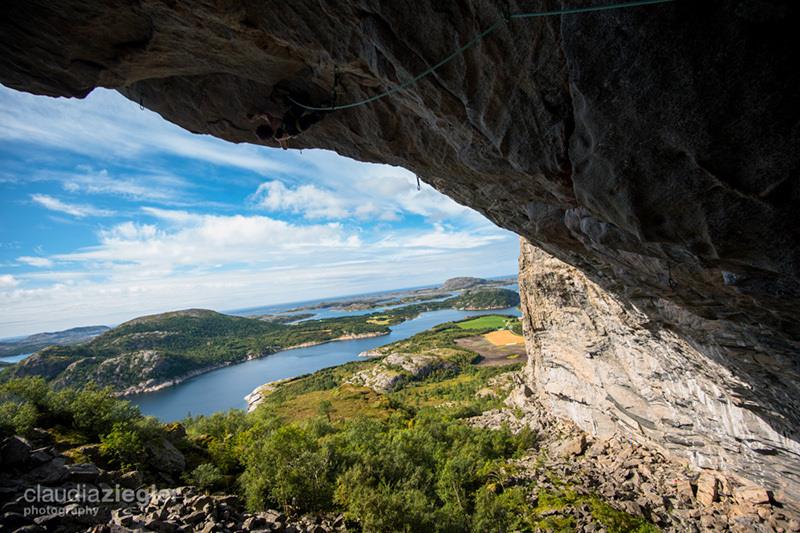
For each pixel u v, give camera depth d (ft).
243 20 17.72
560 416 138.51
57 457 47.29
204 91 27.04
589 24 12.35
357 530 69.36
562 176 19.33
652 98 12.69
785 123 11.15
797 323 22.84
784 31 9.80
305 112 25.95
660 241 17.63
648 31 11.40
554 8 12.69
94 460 60.39
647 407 96.84
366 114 26.27
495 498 91.91
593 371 113.80
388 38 16.20
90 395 74.79
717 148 12.61
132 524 41.01
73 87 22.04
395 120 26.22
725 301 26.96
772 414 60.64
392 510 73.61
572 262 42.39
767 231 14.33
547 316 130.82
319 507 73.41
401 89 19.08
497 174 25.23
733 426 73.10
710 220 15.15
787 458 65.82
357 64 19.52
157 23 18.78
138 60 21.39
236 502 66.44
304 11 16.98
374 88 23.09
